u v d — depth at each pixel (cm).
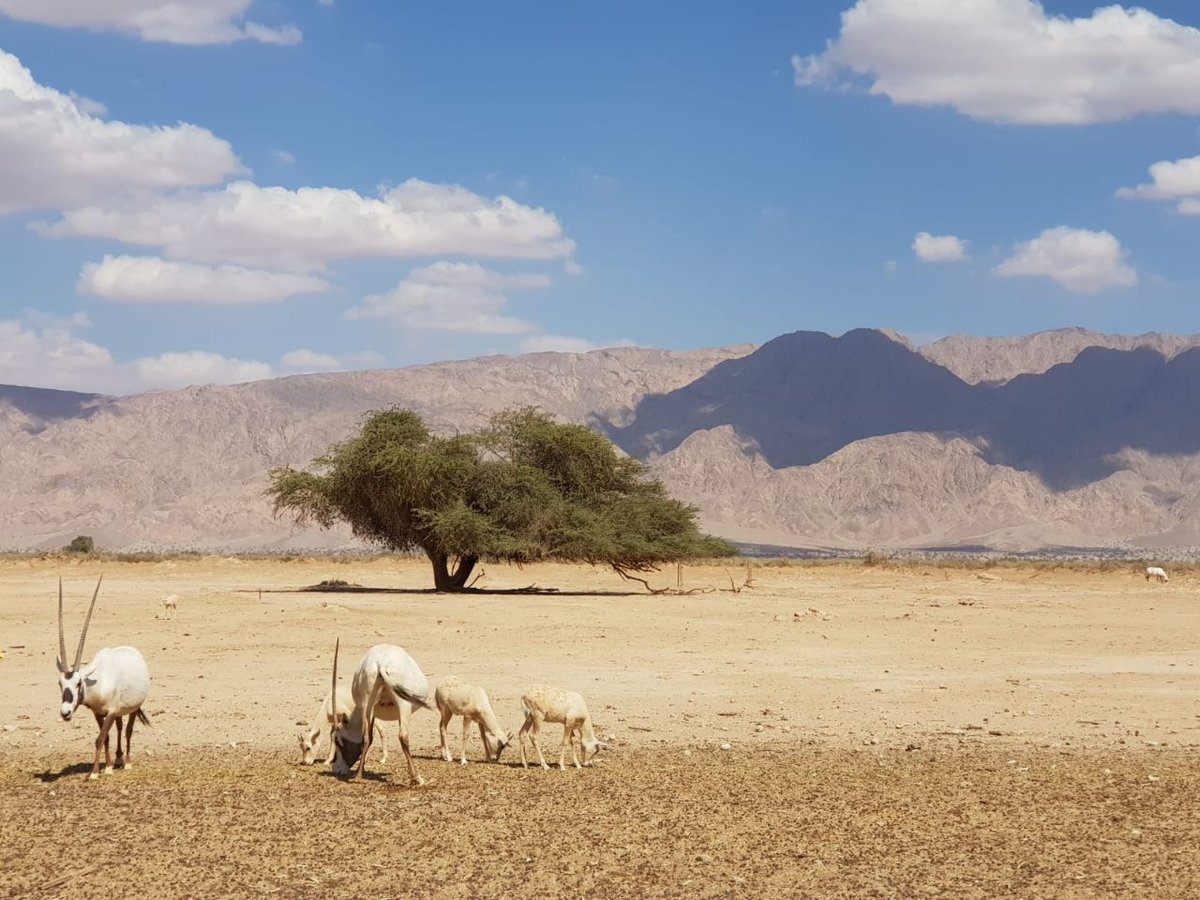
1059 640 3634
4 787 1620
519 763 1802
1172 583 6900
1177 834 1403
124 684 1683
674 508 6388
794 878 1246
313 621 3944
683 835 1394
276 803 1530
